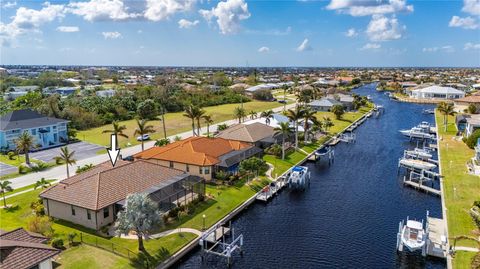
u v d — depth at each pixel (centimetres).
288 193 6781
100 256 4162
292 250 4756
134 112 14338
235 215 5725
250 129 9175
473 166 7662
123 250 4303
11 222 5009
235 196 6191
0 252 3256
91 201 4828
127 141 10138
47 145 9638
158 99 15812
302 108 10419
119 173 5466
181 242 4641
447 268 4288
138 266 4050
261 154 8525
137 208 4206
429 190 6744
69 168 7531
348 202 6359
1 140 8862
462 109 15712
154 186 5497
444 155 8900
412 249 4522
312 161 8950
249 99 19562
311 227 5406
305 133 10194
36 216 4997
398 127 13338
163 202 5469
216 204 5800
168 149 7325
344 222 5569
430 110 16950
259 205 6206
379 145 10581
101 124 12650
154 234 4772
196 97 17675
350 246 4862
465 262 4228
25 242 3669
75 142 10056
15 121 9188
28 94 15150
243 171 6956
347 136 11425
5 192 6097
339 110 14325
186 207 5431
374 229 5347
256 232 5238
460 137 10831
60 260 4038
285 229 5338
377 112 16525
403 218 5716
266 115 11325
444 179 7125
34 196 5909
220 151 7538
